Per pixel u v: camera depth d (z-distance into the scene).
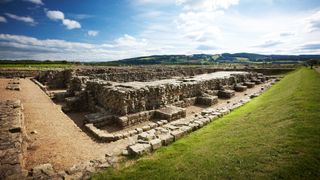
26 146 8.95
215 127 10.54
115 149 9.12
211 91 23.08
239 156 6.34
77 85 22.16
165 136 9.37
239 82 32.72
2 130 9.00
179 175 5.85
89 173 6.73
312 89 14.07
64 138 10.52
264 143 6.88
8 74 41.53
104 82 17.50
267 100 15.56
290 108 10.15
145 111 14.59
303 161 5.32
